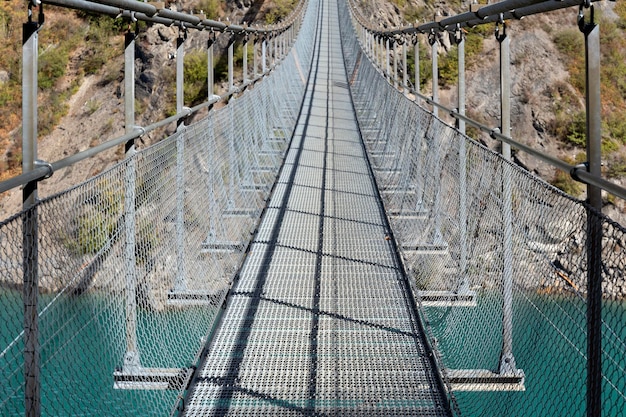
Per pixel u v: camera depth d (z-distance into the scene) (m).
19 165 18.81
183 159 4.33
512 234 2.86
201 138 5.06
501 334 3.02
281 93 12.54
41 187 16.64
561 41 23.31
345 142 11.24
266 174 8.52
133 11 3.39
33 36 2.11
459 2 28.27
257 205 7.05
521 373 2.79
